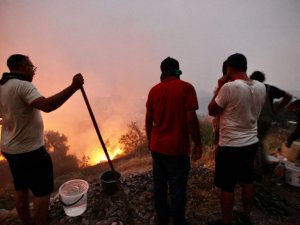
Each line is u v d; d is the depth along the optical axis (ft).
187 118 7.43
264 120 10.80
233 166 7.68
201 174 12.26
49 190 7.91
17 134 7.23
